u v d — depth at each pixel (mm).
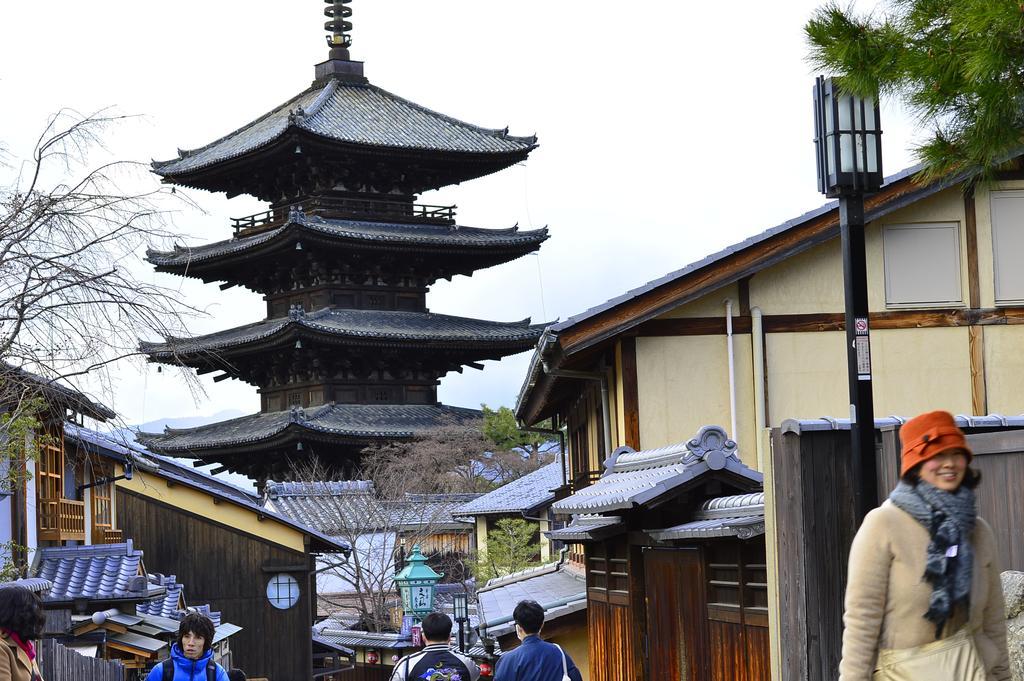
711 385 16891
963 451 4680
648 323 16906
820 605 8086
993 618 4859
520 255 56375
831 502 8219
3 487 16078
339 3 59562
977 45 8844
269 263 54781
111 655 18594
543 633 15742
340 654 38719
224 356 54000
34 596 6918
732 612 9648
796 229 16594
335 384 55531
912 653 4684
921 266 16953
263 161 53469
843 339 16906
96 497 26203
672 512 10977
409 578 21031
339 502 46969
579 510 12633
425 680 8477
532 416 24609
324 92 56500
